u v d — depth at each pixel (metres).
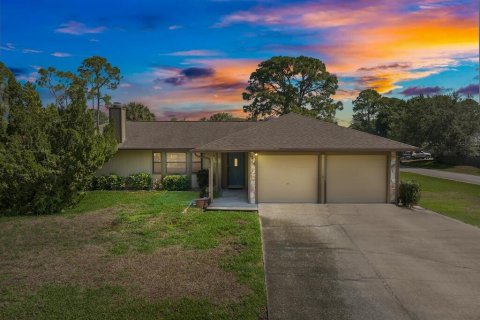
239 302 6.87
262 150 16.17
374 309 6.73
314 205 16.38
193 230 11.85
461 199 19.34
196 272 8.28
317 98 53.31
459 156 44.28
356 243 10.76
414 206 16.19
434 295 7.28
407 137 49.00
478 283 7.85
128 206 16.56
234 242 10.53
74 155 15.89
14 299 7.02
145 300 6.93
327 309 6.73
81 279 7.95
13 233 12.06
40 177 15.20
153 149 22.03
